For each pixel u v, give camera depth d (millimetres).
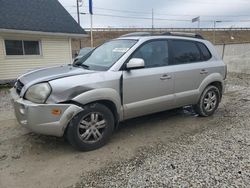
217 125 4848
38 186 2852
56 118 3367
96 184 2838
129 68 3924
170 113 5703
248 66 13656
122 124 4949
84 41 43031
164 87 4434
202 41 5297
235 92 8461
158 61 4441
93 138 3768
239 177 2846
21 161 3443
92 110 3641
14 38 11680
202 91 5145
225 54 16328
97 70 3938
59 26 13289
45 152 3711
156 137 4273
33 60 12531
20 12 12781
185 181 2797
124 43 4414
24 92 3541
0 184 2893
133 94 4047
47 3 14641
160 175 2943
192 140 4039
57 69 4176
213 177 2857
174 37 4781
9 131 4574
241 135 4184
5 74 11648
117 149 3789
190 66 4840
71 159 3482
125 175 2996
